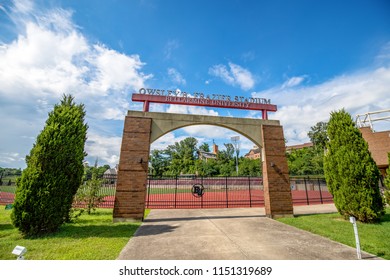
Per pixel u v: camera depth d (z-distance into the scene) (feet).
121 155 30.55
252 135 35.55
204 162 193.77
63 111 23.97
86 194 35.63
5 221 26.94
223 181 104.53
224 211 39.70
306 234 22.07
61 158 22.06
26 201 19.93
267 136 35.70
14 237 19.63
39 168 20.92
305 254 15.93
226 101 36.04
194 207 47.93
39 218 20.16
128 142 31.19
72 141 23.29
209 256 15.52
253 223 27.84
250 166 164.04
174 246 17.85
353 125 30.30
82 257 14.79
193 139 215.51
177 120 33.99
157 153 192.95
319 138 162.91
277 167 34.27
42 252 15.62
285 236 21.24
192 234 21.99
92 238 19.66
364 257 15.19
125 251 16.44
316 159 147.74
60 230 22.54
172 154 201.36
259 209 42.83
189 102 34.63
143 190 29.89
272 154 34.86
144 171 30.53
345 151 29.01
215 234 21.99
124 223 27.58
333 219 29.96
